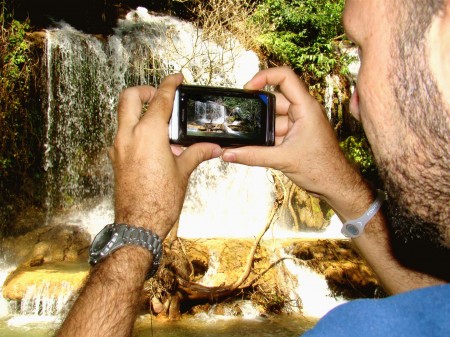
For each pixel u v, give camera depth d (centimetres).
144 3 1706
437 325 55
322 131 146
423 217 69
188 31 1602
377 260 136
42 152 1420
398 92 70
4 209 1341
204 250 919
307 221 1505
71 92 1462
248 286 870
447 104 64
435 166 66
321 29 1569
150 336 738
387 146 73
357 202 144
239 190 1560
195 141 143
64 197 1459
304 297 948
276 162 144
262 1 1616
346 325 58
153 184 121
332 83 1602
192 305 836
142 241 116
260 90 150
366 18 75
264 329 802
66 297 842
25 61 1362
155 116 125
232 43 1312
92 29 1612
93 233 1298
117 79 1543
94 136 1513
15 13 1439
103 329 109
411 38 67
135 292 114
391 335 56
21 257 1107
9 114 1345
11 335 756
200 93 144
